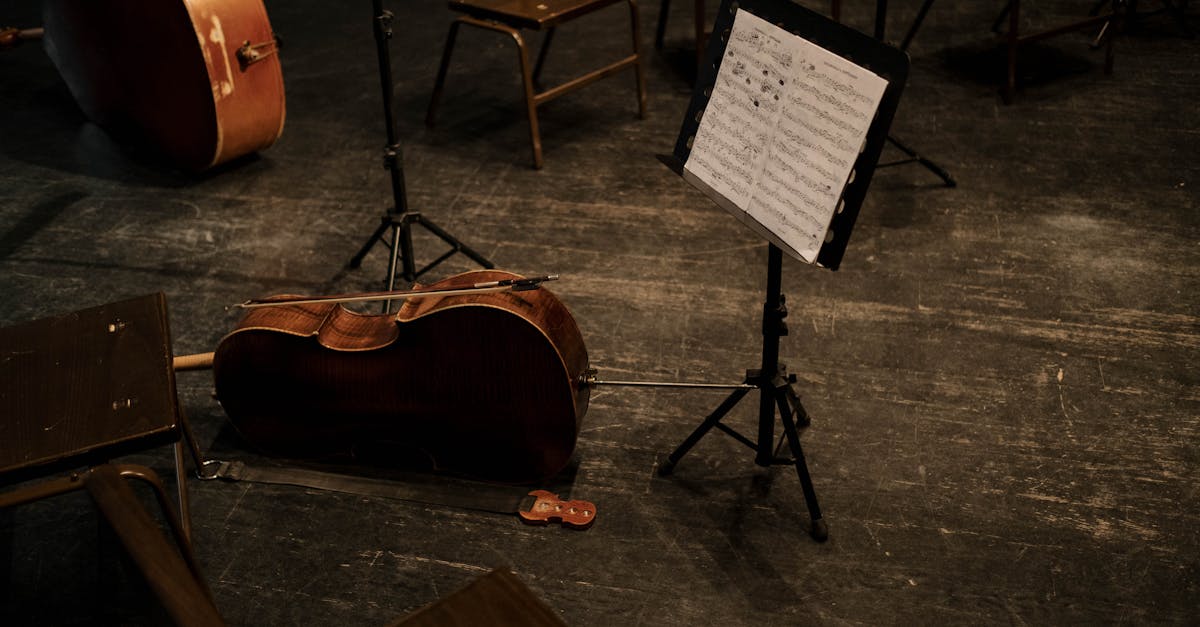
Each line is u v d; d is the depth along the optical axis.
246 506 2.48
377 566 2.32
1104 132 3.96
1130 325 2.97
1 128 4.22
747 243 3.40
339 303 2.50
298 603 2.24
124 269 3.36
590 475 2.54
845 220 1.94
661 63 4.66
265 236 3.52
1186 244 3.31
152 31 3.62
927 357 2.88
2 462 1.83
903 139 3.96
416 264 3.33
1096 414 2.66
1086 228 3.41
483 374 2.34
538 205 3.64
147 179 3.87
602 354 2.93
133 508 1.57
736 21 2.10
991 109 4.16
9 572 2.32
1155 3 5.05
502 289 2.29
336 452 2.58
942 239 3.38
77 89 4.10
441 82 4.05
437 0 5.35
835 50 1.90
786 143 2.00
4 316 3.13
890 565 2.28
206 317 3.13
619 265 3.31
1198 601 2.17
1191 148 3.83
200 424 2.73
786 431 2.28
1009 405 2.70
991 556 2.29
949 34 4.80
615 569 2.29
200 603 1.36
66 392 1.99
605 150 3.98
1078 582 2.22
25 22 5.25
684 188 3.72
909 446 2.59
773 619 2.17
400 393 2.42
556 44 4.86
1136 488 2.44
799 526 2.38
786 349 2.93
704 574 2.27
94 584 2.29
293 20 5.16
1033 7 5.04
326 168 3.91
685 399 2.77
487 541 2.38
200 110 3.68
